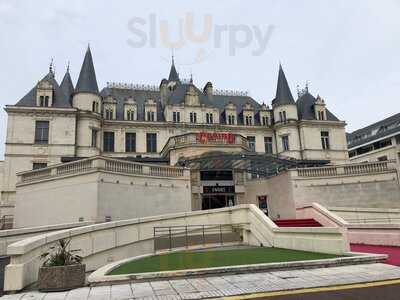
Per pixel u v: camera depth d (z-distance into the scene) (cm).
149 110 4231
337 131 4528
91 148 3659
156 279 883
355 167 2555
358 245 1573
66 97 3834
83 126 3694
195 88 4419
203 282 850
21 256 847
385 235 1499
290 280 847
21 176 2523
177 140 3128
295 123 4425
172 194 2417
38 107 3512
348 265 1041
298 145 4381
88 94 3825
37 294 777
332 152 4406
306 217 2141
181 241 1692
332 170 2595
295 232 1416
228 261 1095
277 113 4550
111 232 1362
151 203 2283
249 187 3114
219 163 2870
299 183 2578
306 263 1005
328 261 1026
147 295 739
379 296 696
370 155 5503
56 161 3453
